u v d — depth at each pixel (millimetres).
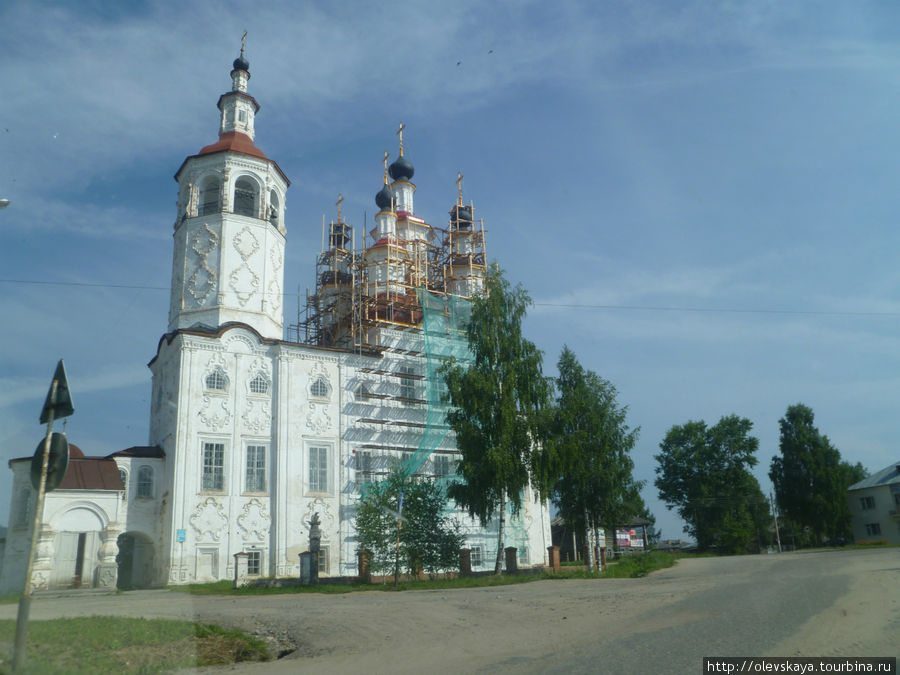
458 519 48031
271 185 47750
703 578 21812
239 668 10859
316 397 45250
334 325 55781
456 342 49125
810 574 19656
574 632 11633
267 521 41562
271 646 13125
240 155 46719
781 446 74125
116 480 38188
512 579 30391
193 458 40406
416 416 48781
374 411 47188
